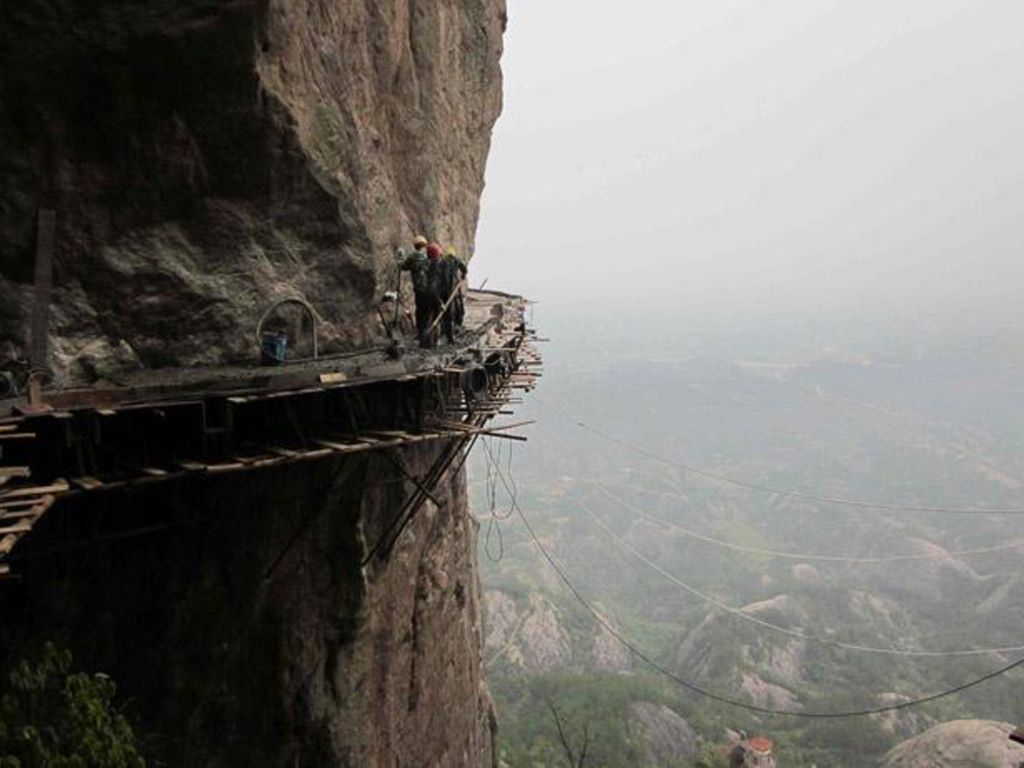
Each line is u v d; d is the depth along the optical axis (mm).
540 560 90688
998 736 35312
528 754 42594
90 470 8938
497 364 17156
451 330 15031
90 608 10414
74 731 7617
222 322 10914
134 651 10875
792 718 54750
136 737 10648
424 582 16766
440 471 13141
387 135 15344
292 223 11578
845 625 72188
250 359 11273
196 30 9422
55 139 9430
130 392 9195
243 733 11875
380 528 13883
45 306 9344
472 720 22766
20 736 7309
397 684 15227
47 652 8180
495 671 60531
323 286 12344
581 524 104000
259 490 11586
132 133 9781
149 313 10328
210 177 10438
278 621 11945
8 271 9430
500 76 27188
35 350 9227
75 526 10172
